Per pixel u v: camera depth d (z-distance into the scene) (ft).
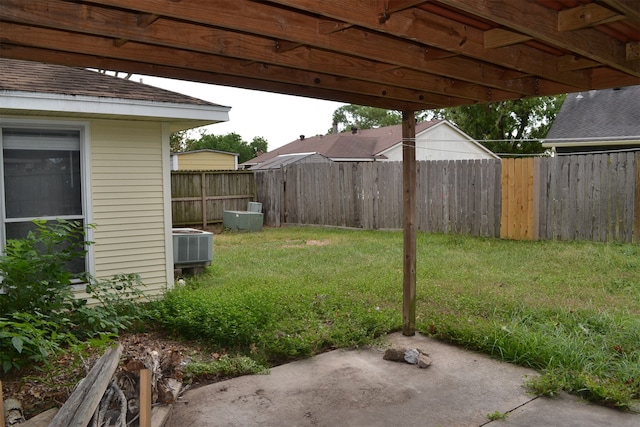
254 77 10.57
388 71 11.39
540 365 12.93
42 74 18.99
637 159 27.78
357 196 42.39
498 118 70.18
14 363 12.46
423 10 8.32
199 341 15.43
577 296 19.24
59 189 18.97
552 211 31.19
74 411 8.49
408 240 15.53
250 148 139.85
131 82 20.57
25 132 18.17
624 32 9.84
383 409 11.04
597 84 12.89
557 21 8.55
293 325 15.69
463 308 17.93
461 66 11.22
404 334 15.76
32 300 14.03
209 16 7.12
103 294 18.03
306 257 29.43
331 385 12.30
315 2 6.78
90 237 19.43
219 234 41.78
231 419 10.70
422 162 37.73
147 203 20.85
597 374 12.06
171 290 20.47
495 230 33.91
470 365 13.35
